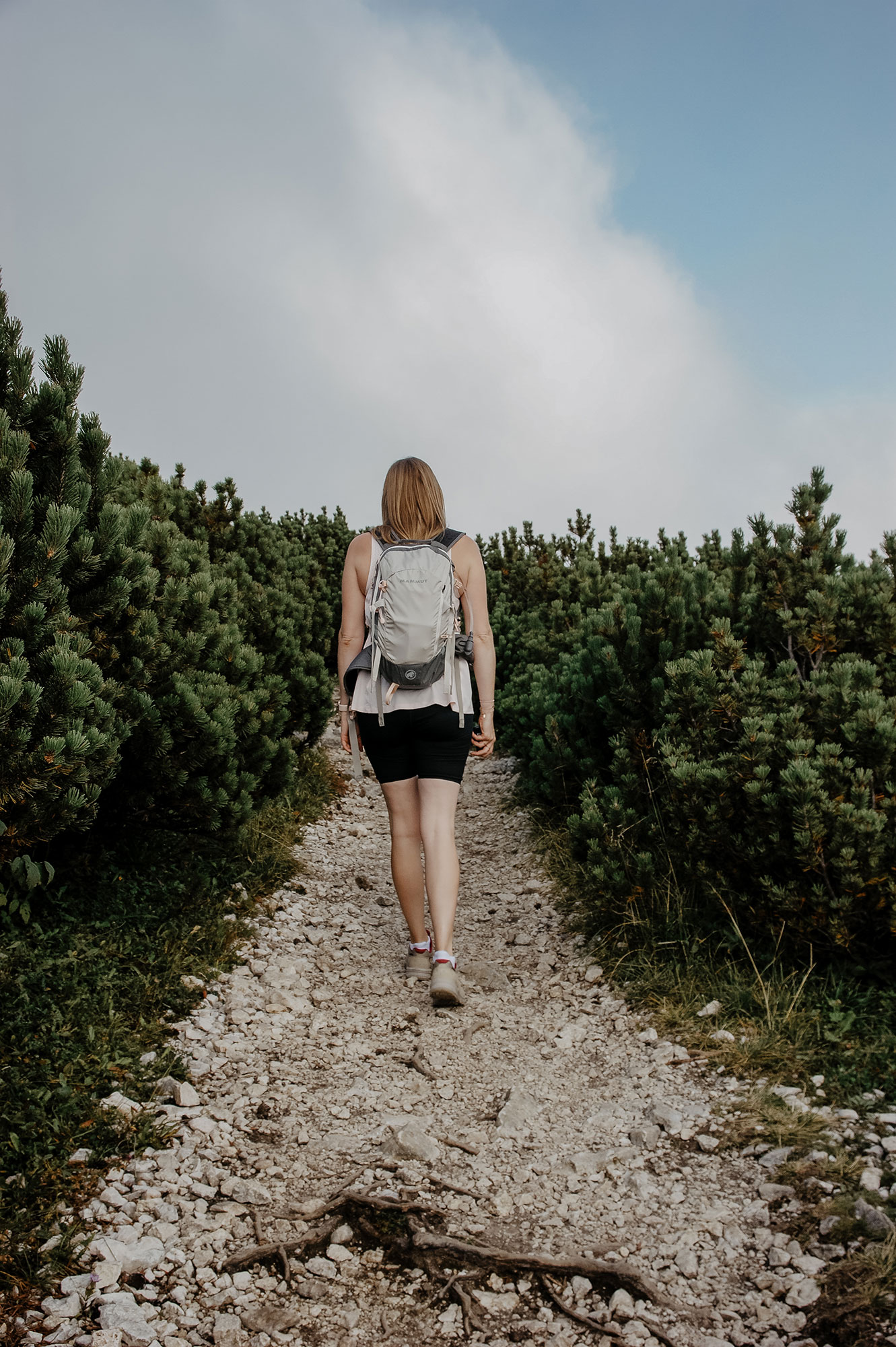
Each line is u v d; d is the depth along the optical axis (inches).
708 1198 90.0
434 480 143.4
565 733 207.8
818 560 166.4
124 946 138.3
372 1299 78.8
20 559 127.6
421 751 140.7
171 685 161.6
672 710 162.7
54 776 120.7
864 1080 104.2
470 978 153.9
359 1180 95.0
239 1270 81.3
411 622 132.0
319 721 271.9
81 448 144.9
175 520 288.5
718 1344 71.8
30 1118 96.9
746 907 136.3
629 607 182.4
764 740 133.5
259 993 140.6
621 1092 113.1
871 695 129.3
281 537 384.5
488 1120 109.2
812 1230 83.0
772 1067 111.3
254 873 184.4
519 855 217.3
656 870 156.9
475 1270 81.4
